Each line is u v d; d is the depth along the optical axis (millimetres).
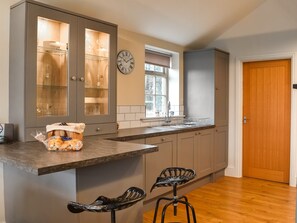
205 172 4156
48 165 1456
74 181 1723
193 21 3990
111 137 2713
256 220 2986
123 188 2020
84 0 2859
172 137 3455
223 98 4594
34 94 2357
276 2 4211
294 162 4164
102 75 3023
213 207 3354
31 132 2330
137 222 2127
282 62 4340
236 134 4672
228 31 4676
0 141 2213
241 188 4094
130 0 3127
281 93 4359
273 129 4449
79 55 2684
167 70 4680
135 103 3820
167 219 3010
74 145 1873
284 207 3346
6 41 2461
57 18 2482
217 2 3719
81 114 2725
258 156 4598
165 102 4637
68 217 1778
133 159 2094
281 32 4207
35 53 2354
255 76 4582
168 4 3430
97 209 1433
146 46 4059
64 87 2617
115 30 3029
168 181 2174
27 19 2287
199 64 4523
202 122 4496
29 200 2096
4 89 2465
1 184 2432
